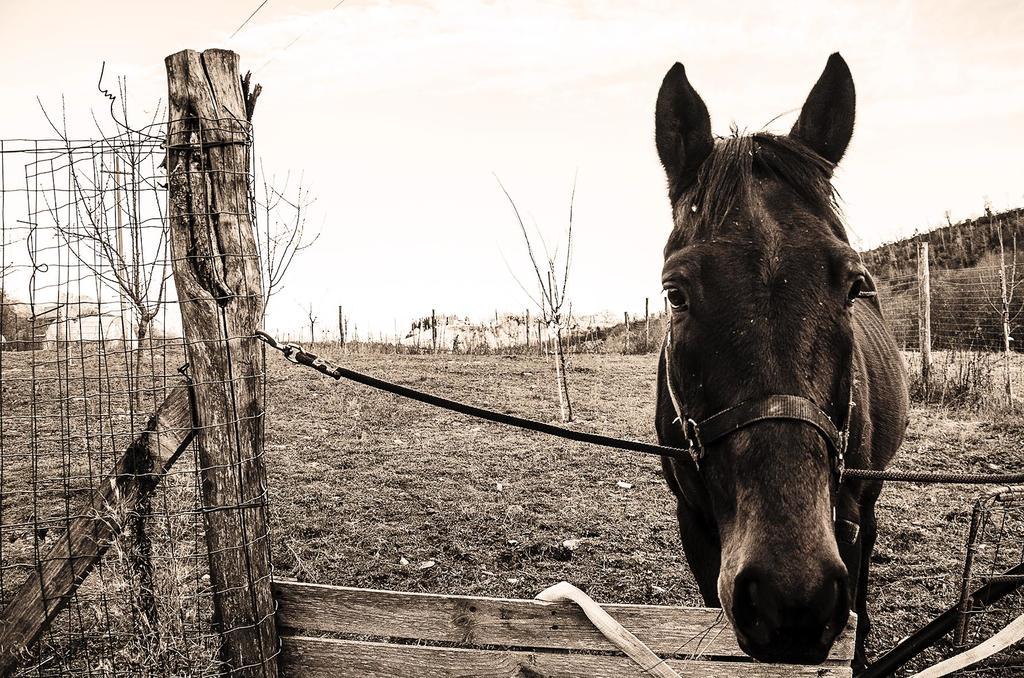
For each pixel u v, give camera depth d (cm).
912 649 300
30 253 252
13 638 266
